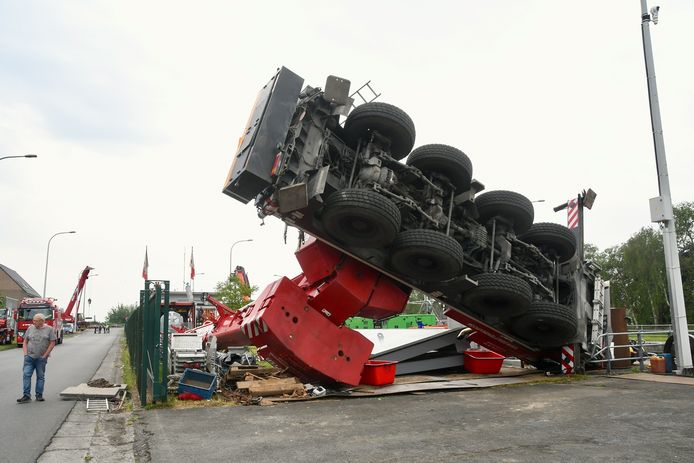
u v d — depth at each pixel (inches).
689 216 2546.8
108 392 383.6
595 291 557.6
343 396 386.6
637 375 514.0
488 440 241.4
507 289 425.1
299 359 397.4
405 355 556.7
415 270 405.4
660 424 271.7
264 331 395.2
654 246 2429.9
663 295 2368.4
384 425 279.9
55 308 1450.5
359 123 400.5
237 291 1256.2
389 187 403.5
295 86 386.3
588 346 541.0
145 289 364.2
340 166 410.9
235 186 377.4
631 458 205.6
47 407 346.6
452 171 418.9
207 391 368.8
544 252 520.1
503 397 381.7
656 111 549.0
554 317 464.4
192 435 256.7
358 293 428.5
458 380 501.4
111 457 219.6
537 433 255.1
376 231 372.2
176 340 431.2
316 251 429.1
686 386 427.8
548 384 460.1
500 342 538.6
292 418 301.7
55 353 1016.2
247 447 231.6
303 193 352.8
